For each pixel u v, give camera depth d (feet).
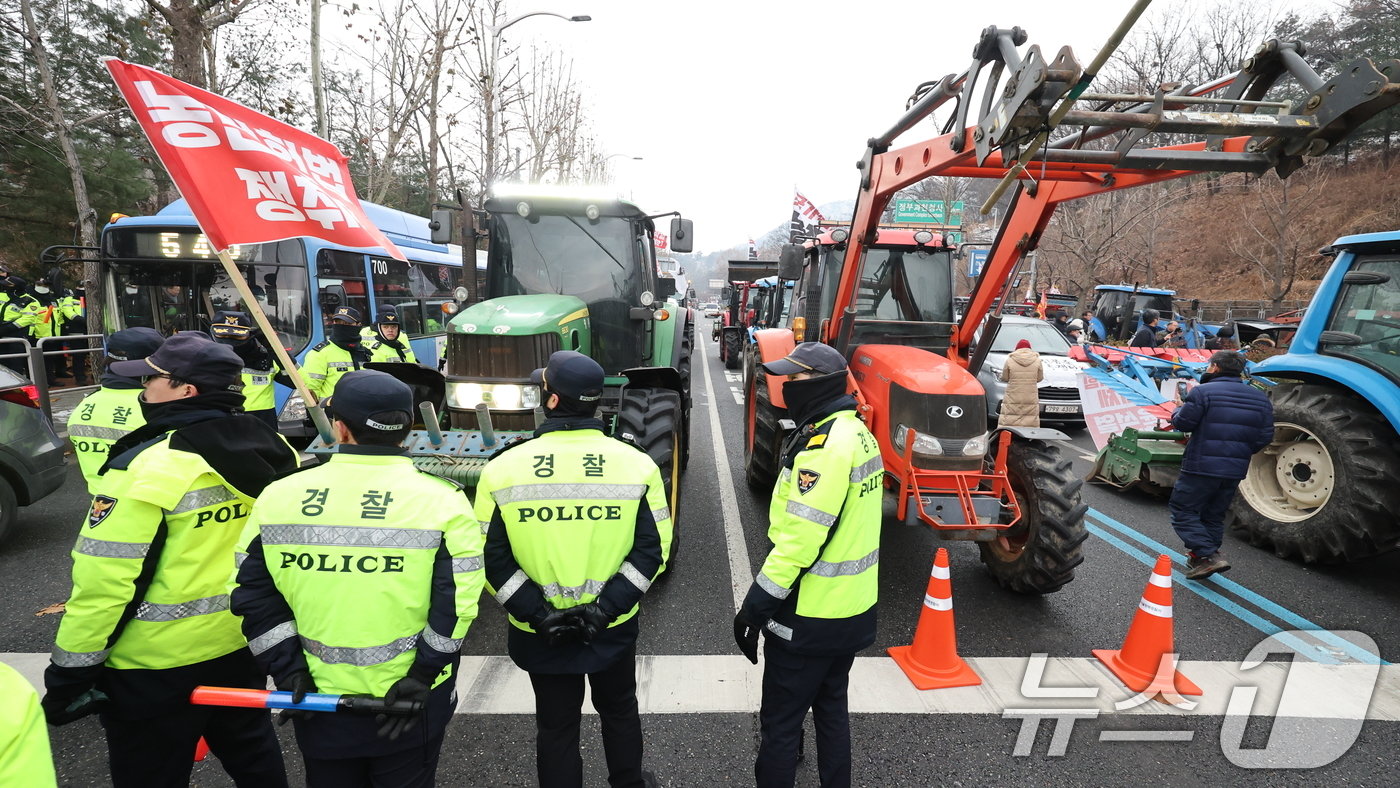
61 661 5.61
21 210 44.78
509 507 6.68
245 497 6.42
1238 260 90.68
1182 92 9.80
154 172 43.21
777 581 6.98
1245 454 13.92
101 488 5.83
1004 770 8.97
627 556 7.02
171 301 22.95
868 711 10.13
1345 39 91.45
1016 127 8.20
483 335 13.97
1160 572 10.90
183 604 6.08
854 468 7.27
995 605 13.69
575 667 6.77
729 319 57.52
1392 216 75.10
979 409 13.24
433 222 16.96
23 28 37.06
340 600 5.42
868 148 15.10
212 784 8.39
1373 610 13.67
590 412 7.18
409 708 5.37
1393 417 14.12
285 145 9.78
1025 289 94.17
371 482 5.61
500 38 50.52
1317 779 8.88
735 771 8.86
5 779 3.28
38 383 21.98
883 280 18.38
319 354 18.61
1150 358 31.24
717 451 26.55
